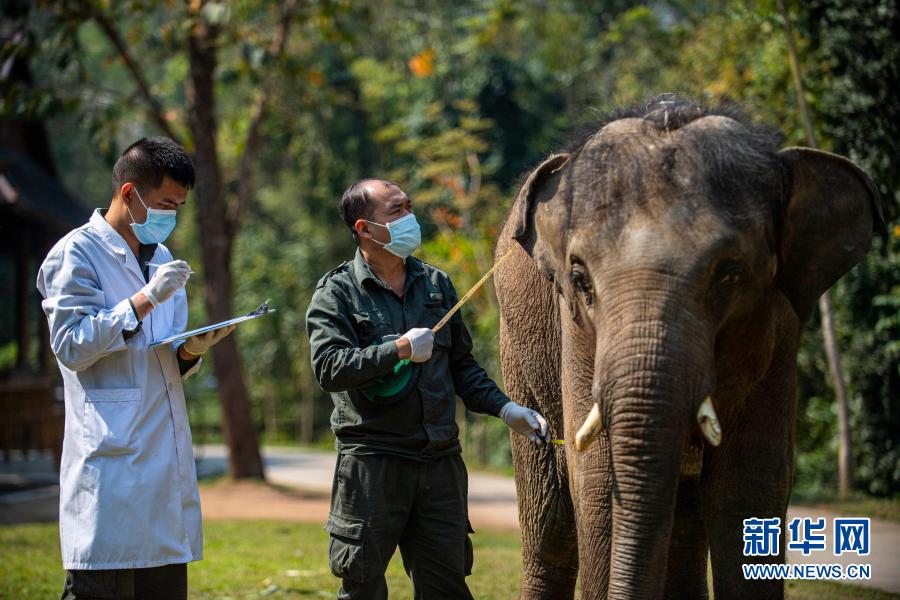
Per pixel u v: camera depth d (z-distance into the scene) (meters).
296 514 13.41
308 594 7.66
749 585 4.64
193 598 7.52
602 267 4.08
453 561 4.87
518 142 24.67
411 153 24.56
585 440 4.09
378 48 26.09
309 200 29.02
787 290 4.58
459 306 5.08
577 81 24.53
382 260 4.97
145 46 17.95
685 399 3.90
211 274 16.48
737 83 14.70
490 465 20.97
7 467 18.22
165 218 4.53
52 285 4.39
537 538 5.94
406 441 4.80
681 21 22.72
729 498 4.68
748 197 4.17
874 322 13.57
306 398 28.59
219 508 14.07
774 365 4.72
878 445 13.93
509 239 5.83
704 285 4.00
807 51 12.27
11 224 17.64
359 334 4.91
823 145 12.50
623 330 3.95
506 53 27.06
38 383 17.91
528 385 5.72
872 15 11.45
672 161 4.14
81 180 40.56
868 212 4.55
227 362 16.53
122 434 4.37
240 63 16.20
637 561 3.89
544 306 5.45
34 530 11.16
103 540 4.31
